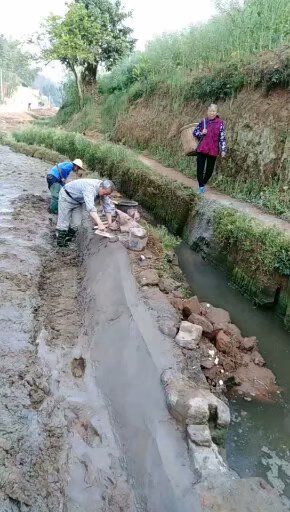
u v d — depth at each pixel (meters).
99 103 20.84
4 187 10.09
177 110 12.21
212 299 6.14
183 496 2.74
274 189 7.70
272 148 8.04
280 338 5.34
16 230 7.29
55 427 3.52
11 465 3.09
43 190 10.17
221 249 7.01
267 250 5.88
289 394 4.37
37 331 4.72
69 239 7.20
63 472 3.16
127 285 5.01
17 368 4.08
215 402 3.38
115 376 3.99
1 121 28.05
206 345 4.56
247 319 5.69
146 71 15.77
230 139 9.18
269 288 5.82
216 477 2.84
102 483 3.09
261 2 11.30
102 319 4.72
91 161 12.51
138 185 9.99
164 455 3.05
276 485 3.34
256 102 8.81
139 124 14.25
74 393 3.94
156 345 4.08
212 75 10.78
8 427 3.42
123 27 22.83
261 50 9.87
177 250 7.79
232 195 8.42
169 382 3.55
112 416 3.66
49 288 5.73
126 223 6.50
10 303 5.07
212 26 13.26
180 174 10.30
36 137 16.80
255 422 3.97
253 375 4.54
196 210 8.04
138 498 2.94
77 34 20.41
